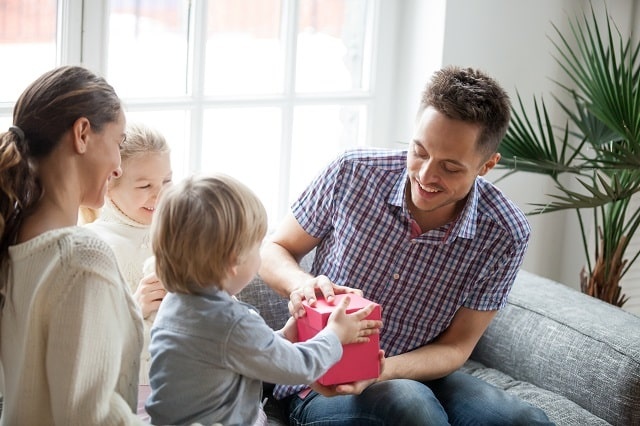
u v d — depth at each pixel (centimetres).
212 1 254
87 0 228
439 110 178
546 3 288
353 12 279
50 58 229
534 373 222
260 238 158
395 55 285
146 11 242
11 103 225
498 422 185
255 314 163
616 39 296
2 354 150
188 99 252
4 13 221
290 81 269
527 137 257
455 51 274
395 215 199
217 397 154
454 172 181
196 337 153
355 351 171
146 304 181
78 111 145
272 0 263
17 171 143
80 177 150
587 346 212
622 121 248
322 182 204
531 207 303
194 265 152
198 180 155
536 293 236
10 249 145
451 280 201
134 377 154
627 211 298
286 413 201
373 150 204
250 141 267
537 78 292
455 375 203
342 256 201
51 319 139
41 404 144
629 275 302
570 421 203
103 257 142
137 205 191
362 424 182
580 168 257
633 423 203
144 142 189
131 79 244
